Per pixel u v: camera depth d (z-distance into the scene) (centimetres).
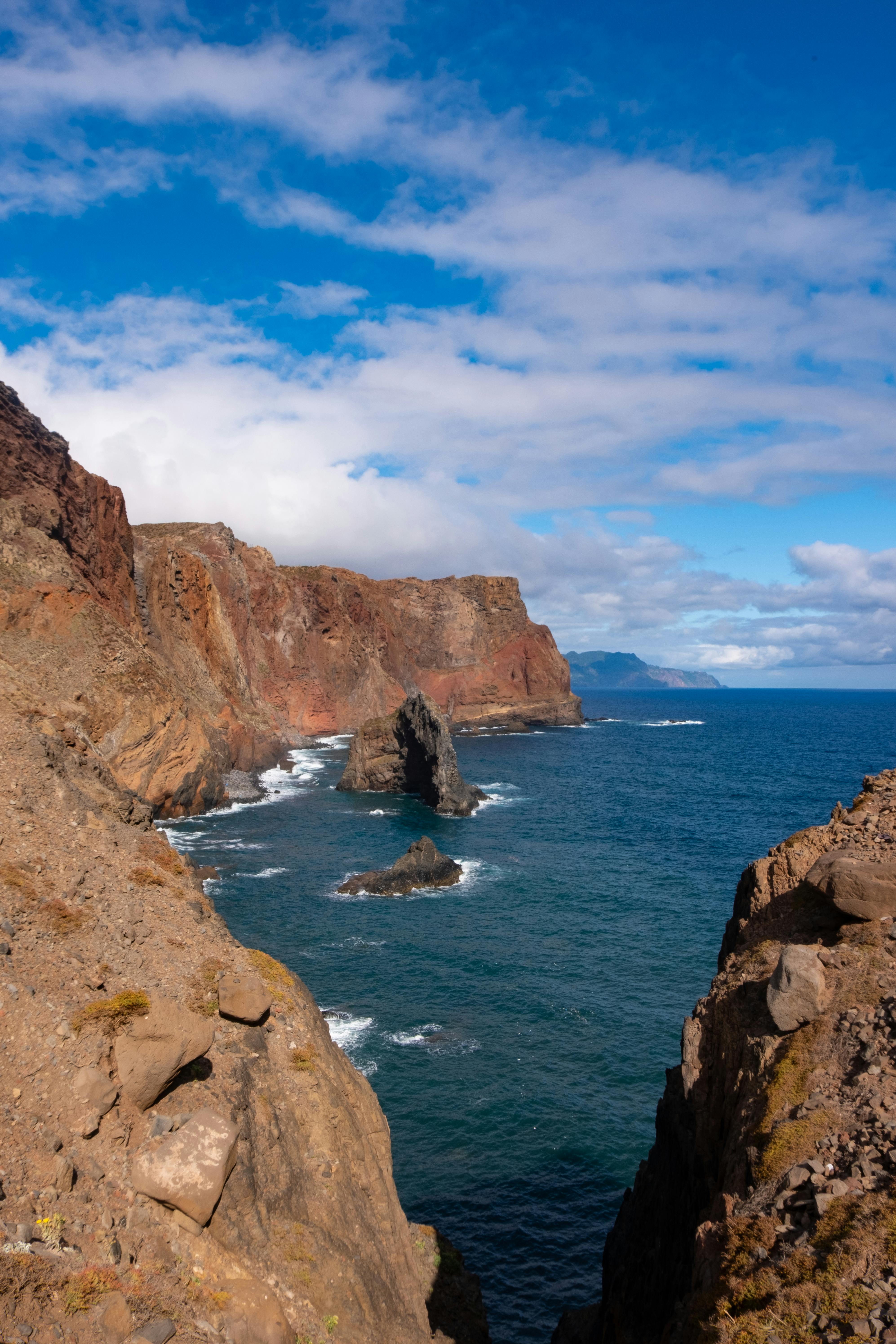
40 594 6131
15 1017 1167
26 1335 750
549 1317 2064
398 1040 3272
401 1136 2691
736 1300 852
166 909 1745
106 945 1482
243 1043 1455
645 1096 2928
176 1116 1190
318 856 6056
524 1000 3638
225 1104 1276
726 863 6088
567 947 4284
